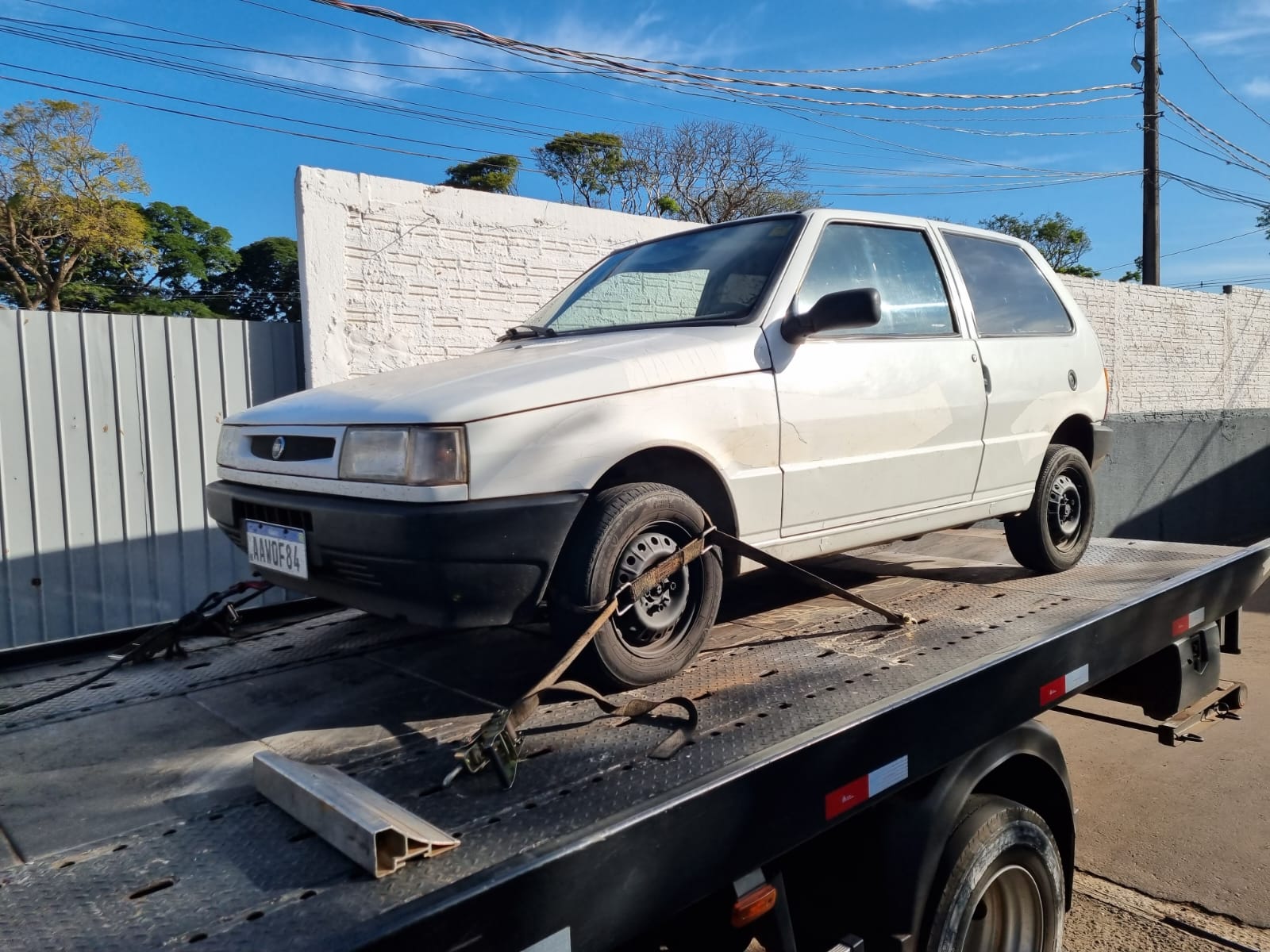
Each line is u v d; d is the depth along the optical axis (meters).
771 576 4.22
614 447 2.60
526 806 1.85
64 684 2.86
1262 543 4.71
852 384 3.30
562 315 3.80
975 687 2.64
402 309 6.70
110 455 5.73
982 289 4.10
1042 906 2.88
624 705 2.29
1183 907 3.94
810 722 2.26
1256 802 4.89
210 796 1.99
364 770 2.07
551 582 2.56
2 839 1.79
